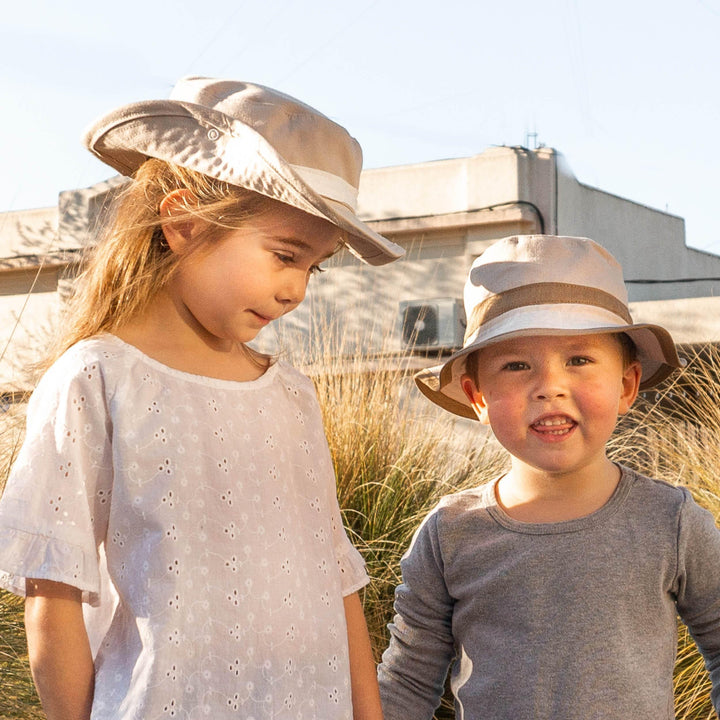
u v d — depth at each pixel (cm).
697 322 688
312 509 145
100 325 134
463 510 169
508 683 156
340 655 139
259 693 126
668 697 155
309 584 138
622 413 172
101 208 147
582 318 158
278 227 128
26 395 322
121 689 119
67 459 122
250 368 144
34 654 120
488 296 165
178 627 121
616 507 159
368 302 738
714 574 160
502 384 162
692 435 405
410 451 398
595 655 153
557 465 158
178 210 131
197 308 132
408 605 171
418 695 171
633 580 155
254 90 135
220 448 132
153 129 133
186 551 124
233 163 126
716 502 340
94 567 121
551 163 842
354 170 138
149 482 125
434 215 834
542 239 165
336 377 420
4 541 118
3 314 760
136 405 127
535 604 157
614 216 1037
